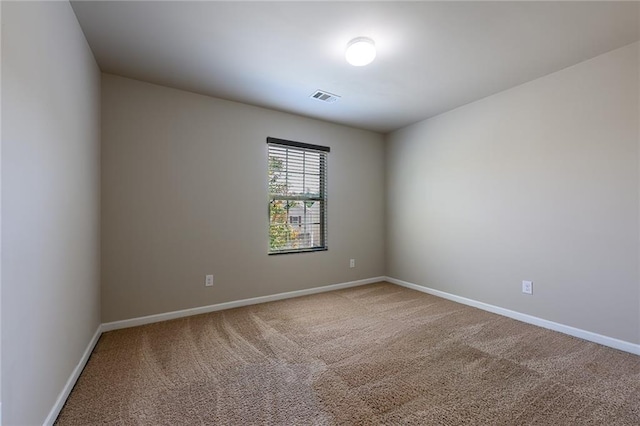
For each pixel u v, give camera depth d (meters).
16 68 1.07
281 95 3.00
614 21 1.84
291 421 1.41
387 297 3.56
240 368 1.90
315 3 1.67
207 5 1.69
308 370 1.88
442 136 3.55
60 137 1.51
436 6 1.70
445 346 2.22
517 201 2.79
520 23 1.86
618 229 2.17
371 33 1.96
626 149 2.13
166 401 1.56
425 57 2.27
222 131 3.08
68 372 1.62
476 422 1.40
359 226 4.20
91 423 1.40
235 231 3.16
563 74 2.46
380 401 1.56
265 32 1.95
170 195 2.79
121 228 2.56
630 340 2.11
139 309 2.64
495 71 2.49
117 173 2.55
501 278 2.93
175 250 2.82
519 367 1.91
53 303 1.41
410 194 4.02
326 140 3.87
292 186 3.62
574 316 2.40
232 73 2.53
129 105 2.61
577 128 2.38
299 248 3.68
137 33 1.96
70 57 1.68
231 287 3.13
